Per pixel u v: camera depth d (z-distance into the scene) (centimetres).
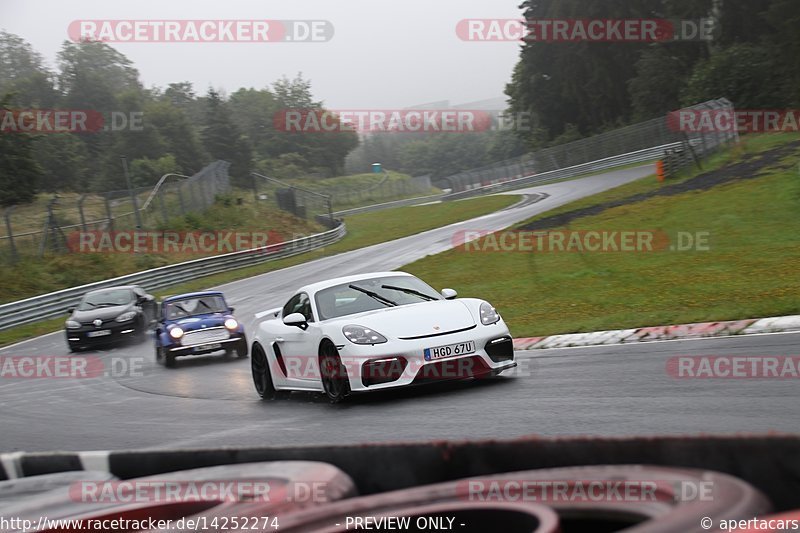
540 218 12256
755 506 599
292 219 19088
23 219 17012
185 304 5666
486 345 2853
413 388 3052
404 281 3297
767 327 3556
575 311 5378
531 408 2386
